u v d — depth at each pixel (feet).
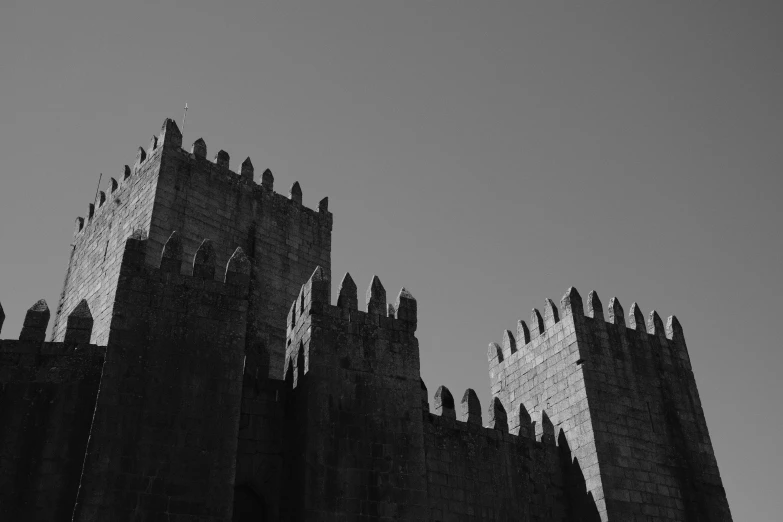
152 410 69.00
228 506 67.87
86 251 134.00
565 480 102.06
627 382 106.93
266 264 124.98
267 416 80.74
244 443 78.13
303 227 134.51
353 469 76.89
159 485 66.49
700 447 107.96
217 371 73.00
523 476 98.78
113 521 63.77
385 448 79.41
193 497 67.15
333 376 80.59
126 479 65.62
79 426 71.87
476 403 99.71
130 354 70.38
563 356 108.37
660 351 113.50
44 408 71.82
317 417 77.71
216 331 74.74
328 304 84.69
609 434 101.04
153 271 75.10
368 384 81.97
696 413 110.83
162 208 115.24
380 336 85.66
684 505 101.55
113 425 67.10
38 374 73.15
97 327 114.83
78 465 70.18
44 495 68.18
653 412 106.63
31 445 69.92
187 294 75.36
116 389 68.54
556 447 104.12
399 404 82.53
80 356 75.05
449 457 93.25
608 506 95.86
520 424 103.45
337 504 74.64
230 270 78.43
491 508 93.56
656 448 103.81
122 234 121.29
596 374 105.19
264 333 118.83
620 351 109.29
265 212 129.39
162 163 118.73
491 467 96.22
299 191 137.69
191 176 121.39
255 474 77.30
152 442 67.82
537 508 97.86
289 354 87.81
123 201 126.62
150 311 73.05
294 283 127.85
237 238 122.93
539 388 111.04
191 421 69.97
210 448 69.51
